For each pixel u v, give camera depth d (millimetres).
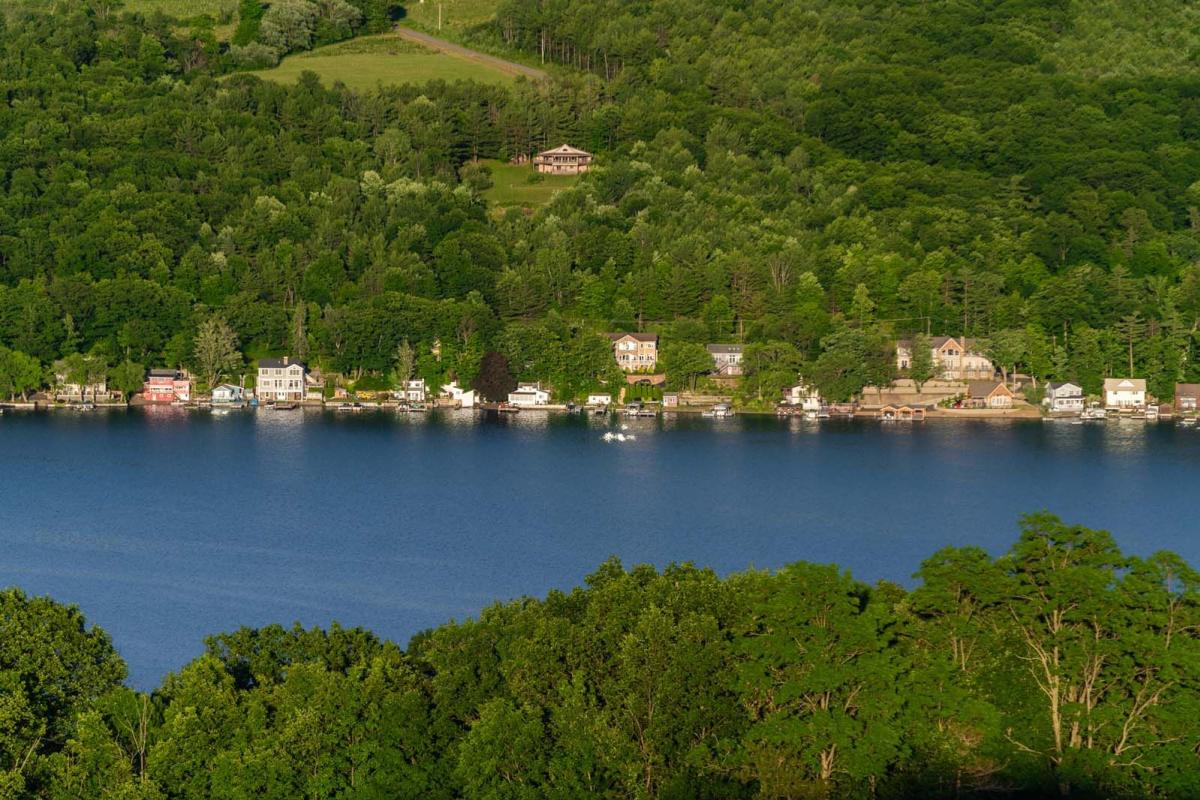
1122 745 106938
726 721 106688
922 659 109688
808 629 108312
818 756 105438
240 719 106562
